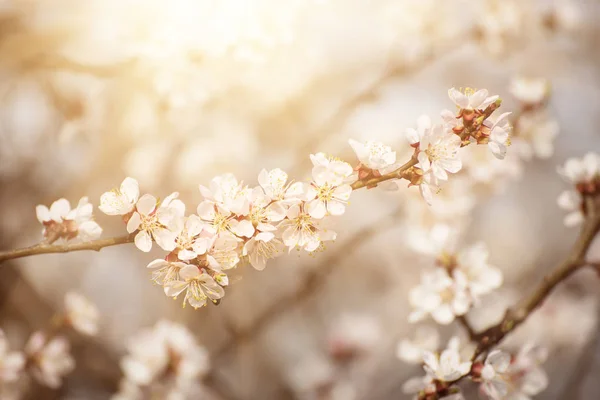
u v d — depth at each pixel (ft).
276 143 6.10
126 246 6.69
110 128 5.03
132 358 3.85
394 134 5.25
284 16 3.61
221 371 5.70
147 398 3.97
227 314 5.46
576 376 5.37
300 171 5.19
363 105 5.04
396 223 4.81
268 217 2.65
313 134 5.38
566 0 5.06
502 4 4.74
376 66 5.95
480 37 4.82
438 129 2.67
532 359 3.06
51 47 4.12
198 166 5.64
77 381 5.33
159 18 3.72
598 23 7.29
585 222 3.11
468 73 7.34
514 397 3.01
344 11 5.56
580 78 7.93
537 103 3.68
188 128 5.27
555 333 6.54
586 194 3.15
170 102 4.00
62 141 4.92
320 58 5.55
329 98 6.02
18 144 5.74
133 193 2.69
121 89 4.59
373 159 2.68
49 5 4.14
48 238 2.78
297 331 7.37
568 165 3.18
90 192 5.46
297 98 5.72
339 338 6.57
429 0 4.94
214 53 3.58
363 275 7.68
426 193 2.68
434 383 2.88
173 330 3.92
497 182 4.08
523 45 4.91
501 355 2.88
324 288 7.52
